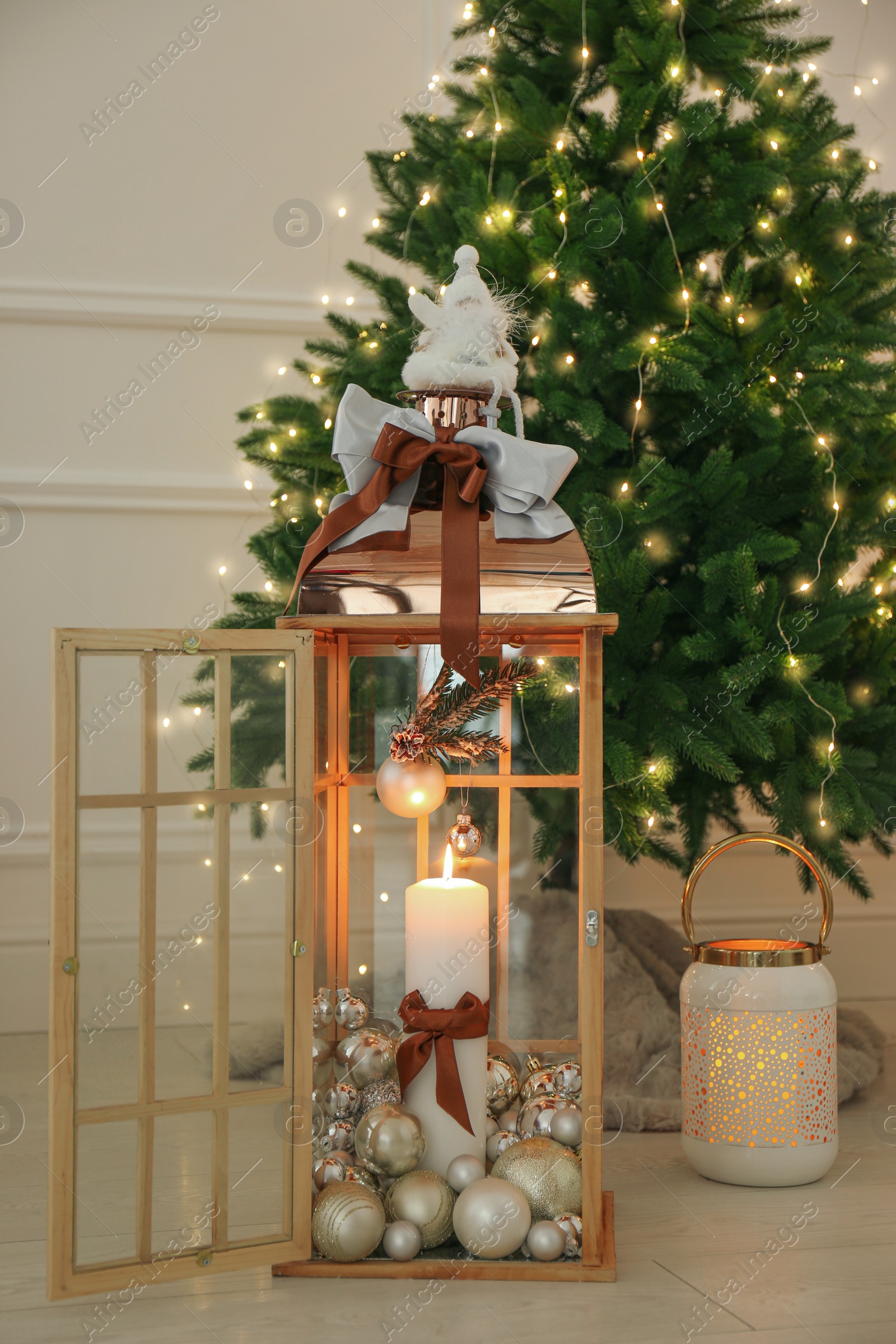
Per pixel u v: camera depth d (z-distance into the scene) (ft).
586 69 5.41
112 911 3.15
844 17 7.79
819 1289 3.26
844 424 5.05
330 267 7.45
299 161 7.41
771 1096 4.06
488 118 5.37
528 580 3.27
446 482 3.37
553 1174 3.40
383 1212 3.38
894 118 7.86
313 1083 3.43
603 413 4.61
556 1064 3.72
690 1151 4.24
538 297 4.99
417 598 3.27
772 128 5.21
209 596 7.29
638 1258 3.47
